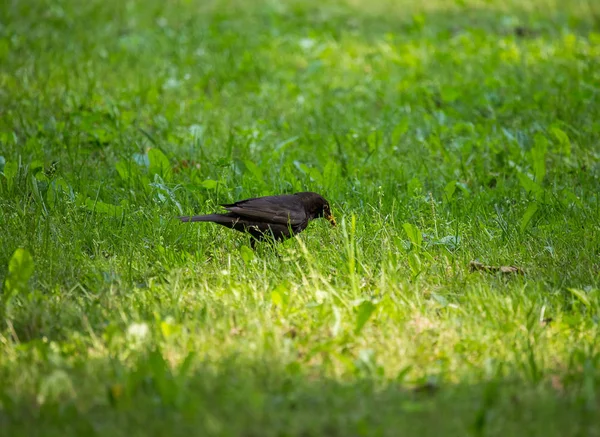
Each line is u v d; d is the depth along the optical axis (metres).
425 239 10.78
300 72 20.00
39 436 5.93
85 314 8.20
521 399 6.55
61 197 11.53
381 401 6.51
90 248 10.42
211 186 12.03
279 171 13.25
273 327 7.95
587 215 11.39
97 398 6.52
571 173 13.52
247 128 15.69
